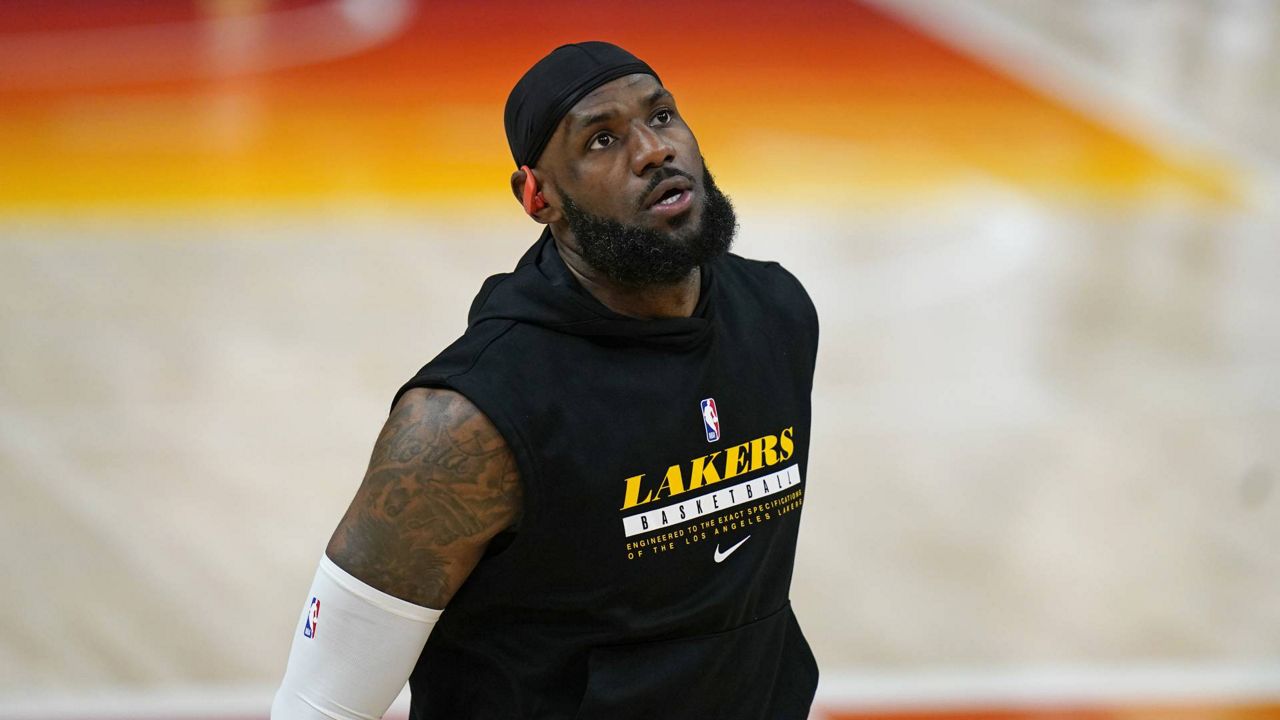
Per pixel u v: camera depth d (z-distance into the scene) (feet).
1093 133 108.88
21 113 112.57
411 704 22.43
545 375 19.25
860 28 138.92
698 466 20.39
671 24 140.15
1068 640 48.65
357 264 84.64
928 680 46.21
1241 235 89.61
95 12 147.13
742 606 21.24
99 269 83.51
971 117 112.27
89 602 50.78
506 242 88.38
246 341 74.13
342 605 19.01
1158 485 59.36
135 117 112.27
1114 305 78.79
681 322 20.08
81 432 63.77
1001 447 62.75
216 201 94.58
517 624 20.18
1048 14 144.77
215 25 142.51
